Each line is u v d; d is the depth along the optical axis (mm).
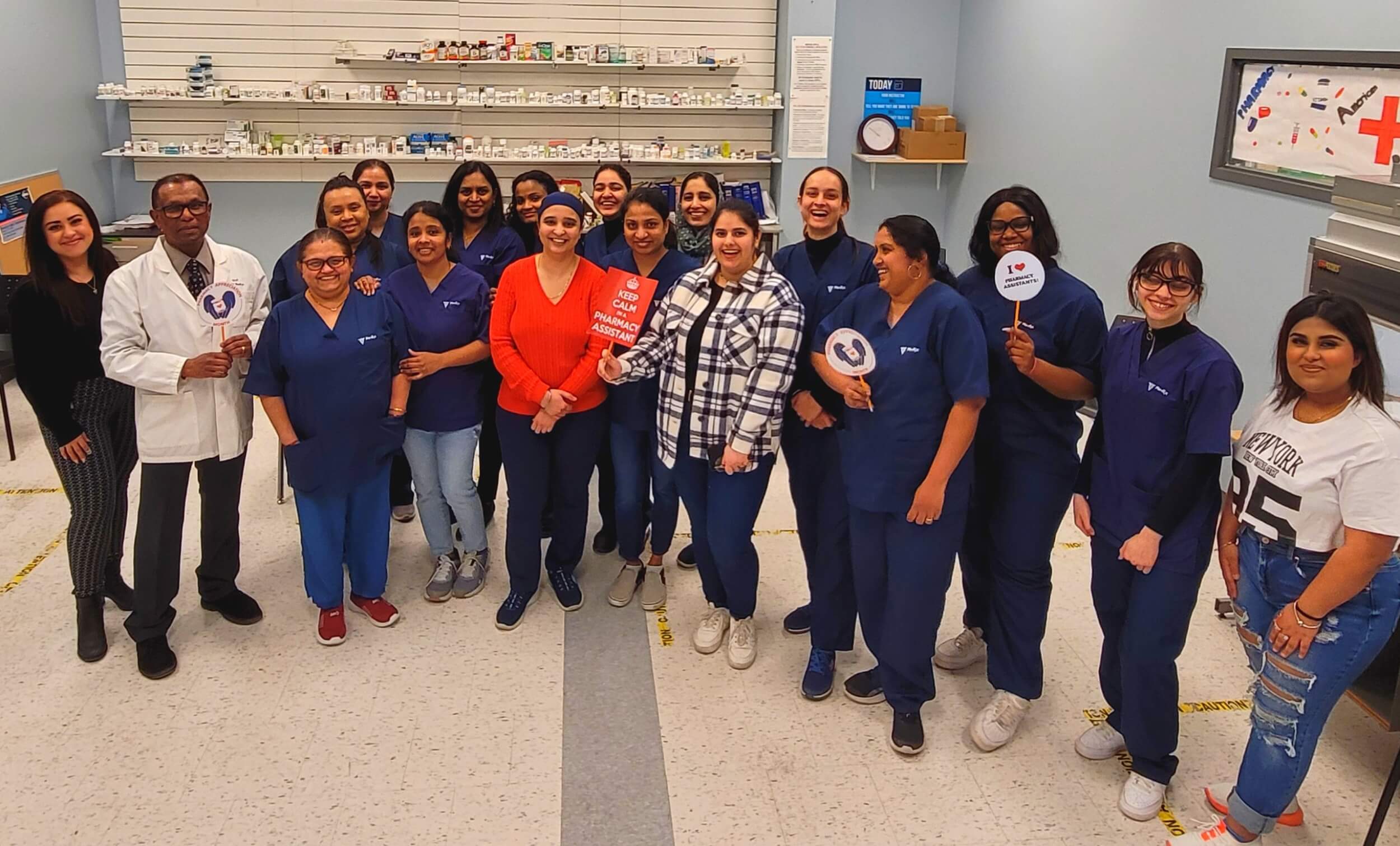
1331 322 2061
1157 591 2434
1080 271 5621
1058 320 2672
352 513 3408
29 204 5523
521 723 3018
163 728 2961
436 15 6484
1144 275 2355
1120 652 2611
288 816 2619
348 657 3344
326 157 6355
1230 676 3271
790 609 3721
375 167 4012
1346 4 3695
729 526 3105
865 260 3031
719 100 6594
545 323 3227
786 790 2750
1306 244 3920
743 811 2668
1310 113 3895
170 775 2760
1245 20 4238
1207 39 4484
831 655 3184
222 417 3189
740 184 6742
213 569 3467
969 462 2670
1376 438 2066
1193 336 2391
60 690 3129
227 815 2619
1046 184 5918
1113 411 2506
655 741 2951
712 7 6648
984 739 2904
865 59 6934
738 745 2939
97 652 3285
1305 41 3910
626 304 3162
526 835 2574
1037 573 2846
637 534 3678
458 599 3734
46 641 3398
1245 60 4227
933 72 7031
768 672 3309
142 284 2994
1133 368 2457
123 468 3297
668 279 3391
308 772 2789
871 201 7207
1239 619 2414
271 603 3668
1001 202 2686
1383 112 3539
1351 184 2795
